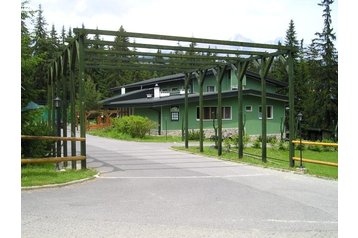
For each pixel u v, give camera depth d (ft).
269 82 114.52
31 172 33.19
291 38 208.74
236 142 69.87
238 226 19.01
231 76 104.73
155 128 95.40
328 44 127.85
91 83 139.54
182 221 19.76
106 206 22.79
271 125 103.65
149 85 123.03
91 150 61.72
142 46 40.47
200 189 28.78
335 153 71.72
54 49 126.31
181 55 46.44
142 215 20.83
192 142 80.79
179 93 105.91
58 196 25.45
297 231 18.29
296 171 38.32
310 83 132.98
